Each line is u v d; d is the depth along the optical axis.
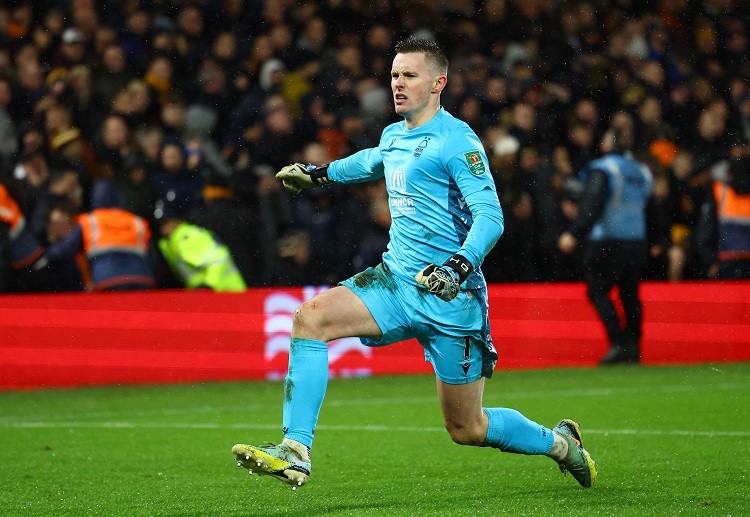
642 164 43.22
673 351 45.62
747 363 45.28
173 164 43.16
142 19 50.38
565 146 51.12
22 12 50.00
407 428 28.86
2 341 38.81
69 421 31.16
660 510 17.83
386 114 49.81
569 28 57.72
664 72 58.59
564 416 30.75
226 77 48.50
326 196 44.84
